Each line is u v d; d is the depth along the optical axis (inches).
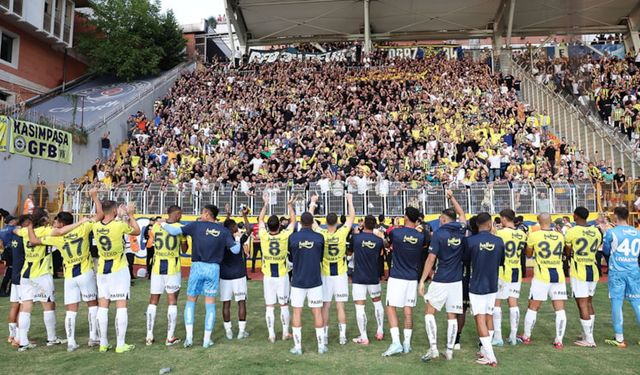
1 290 438.3
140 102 1128.8
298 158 765.9
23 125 753.0
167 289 279.7
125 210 329.4
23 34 1095.0
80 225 270.1
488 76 1107.9
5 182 717.3
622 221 284.7
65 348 270.7
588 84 997.2
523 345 277.7
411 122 891.4
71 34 1225.4
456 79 1079.0
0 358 250.1
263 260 292.4
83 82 1310.3
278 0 1229.7
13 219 361.1
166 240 280.5
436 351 245.9
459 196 636.7
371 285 287.6
